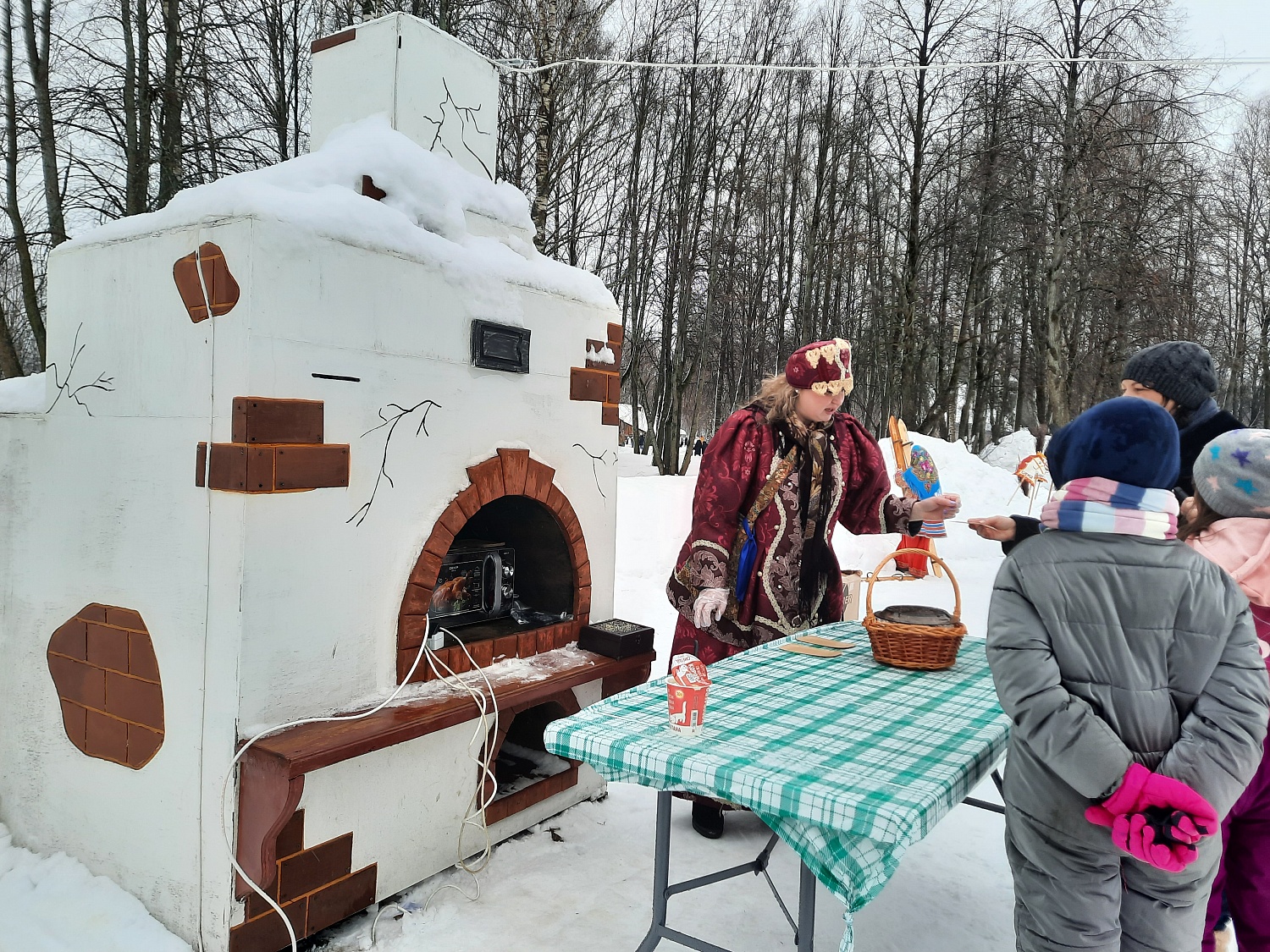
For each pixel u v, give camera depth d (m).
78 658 2.49
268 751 2.00
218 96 10.69
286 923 2.12
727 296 20.22
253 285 2.04
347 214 2.29
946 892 2.79
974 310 22.25
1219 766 1.47
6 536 2.71
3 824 2.76
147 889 2.32
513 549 3.27
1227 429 2.77
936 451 14.52
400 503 2.47
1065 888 1.58
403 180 2.64
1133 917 1.60
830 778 1.58
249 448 2.04
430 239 2.56
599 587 3.32
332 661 2.30
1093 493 1.63
